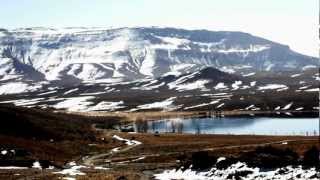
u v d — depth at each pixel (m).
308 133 199.12
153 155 132.38
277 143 145.62
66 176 85.38
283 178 81.44
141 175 94.25
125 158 129.75
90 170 100.56
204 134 195.75
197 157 94.62
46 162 110.00
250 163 88.25
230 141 161.25
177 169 96.31
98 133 192.88
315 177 79.38
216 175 88.12
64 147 145.25
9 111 168.88
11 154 113.44
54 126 175.50
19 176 84.25
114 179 83.25
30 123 164.25
